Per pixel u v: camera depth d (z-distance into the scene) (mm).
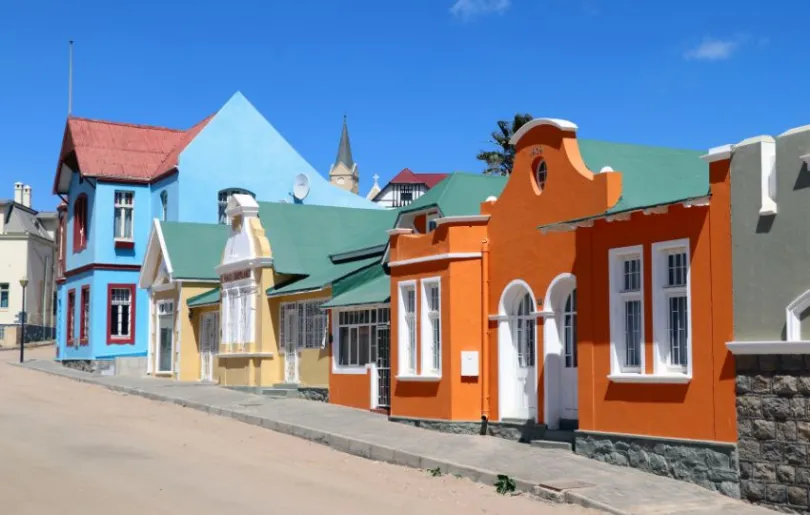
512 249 18766
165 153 41219
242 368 28625
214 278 33500
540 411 17891
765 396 13281
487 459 16281
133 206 39750
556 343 17766
